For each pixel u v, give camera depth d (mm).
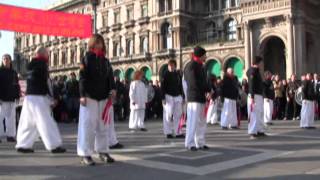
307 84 18781
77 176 8320
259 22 51531
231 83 19141
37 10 44188
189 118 11531
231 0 62656
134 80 19062
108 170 8883
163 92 15383
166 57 65312
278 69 53562
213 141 13516
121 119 28047
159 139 14578
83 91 9391
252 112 14672
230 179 7973
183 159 10109
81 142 9531
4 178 8172
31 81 11094
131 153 11102
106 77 9703
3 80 14469
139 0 71312
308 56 52844
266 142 13188
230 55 57000
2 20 42219
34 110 11094
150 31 68938
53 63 96062
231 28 62500
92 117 9516
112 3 77250
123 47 74562
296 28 49000
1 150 11898
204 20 65500
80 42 86938
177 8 64000
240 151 11258
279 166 9102
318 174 8250
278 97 26844
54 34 45906
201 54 11656
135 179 8047
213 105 22688
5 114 14594
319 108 26281
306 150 11367
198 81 11477
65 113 26625
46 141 11117
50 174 8516
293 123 22250
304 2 49750
